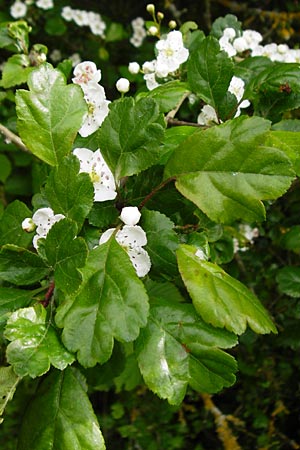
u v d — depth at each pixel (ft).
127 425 1.46
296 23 1.83
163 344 0.52
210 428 1.51
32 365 0.46
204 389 0.52
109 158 0.54
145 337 0.52
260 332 0.51
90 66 0.61
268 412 1.47
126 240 0.52
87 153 0.56
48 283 0.54
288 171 0.50
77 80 0.61
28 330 0.48
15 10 1.63
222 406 1.55
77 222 0.50
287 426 1.50
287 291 0.87
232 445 1.33
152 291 0.91
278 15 1.73
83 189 0.50
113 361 0.68
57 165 0.52
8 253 0.51
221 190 0.51
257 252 1.27
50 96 0.56
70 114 0.56
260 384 1.46
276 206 1.17
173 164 0.53
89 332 0.48
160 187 0.54
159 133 0.52
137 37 1.74
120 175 0.53
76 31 1.75
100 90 0.60
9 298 0.52
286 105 0.71
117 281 0.49
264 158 0.50
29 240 0.61
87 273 0.50
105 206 0.55
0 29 0.96
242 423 1.39
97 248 0.51
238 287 0.53
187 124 0.73
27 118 0.55
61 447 0.52
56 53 1.74
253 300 0.54
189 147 0.52
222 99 0.66
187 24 0.94
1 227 0.62
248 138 0.51
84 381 0.56
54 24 1.65
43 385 0.56
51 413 0.53
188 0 1.88
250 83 0.71
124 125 0.53
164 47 0.78
